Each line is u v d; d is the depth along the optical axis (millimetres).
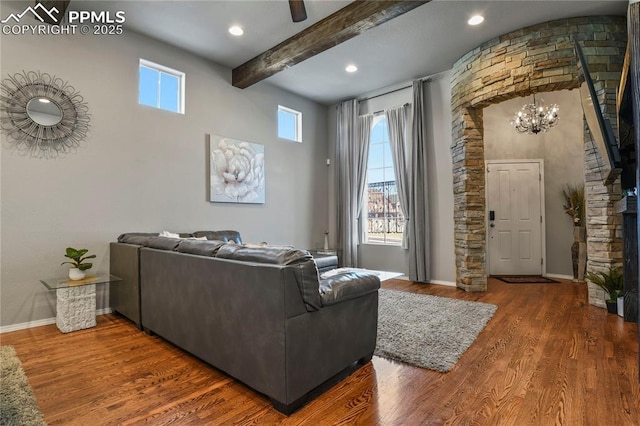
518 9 3443
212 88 4605
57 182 3289
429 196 5137
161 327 2674
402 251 5543
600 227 3582
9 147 3039
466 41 4090
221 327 2059
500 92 3982
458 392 1921
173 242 2664
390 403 1821
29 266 3123
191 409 1773
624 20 3568
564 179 5496
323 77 5156
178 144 4230
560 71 3625
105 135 3609
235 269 1941
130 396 1900
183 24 3676
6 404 1794
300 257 1797
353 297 2105
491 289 4609
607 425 1604
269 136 5402
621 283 3395
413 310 3508
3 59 3027
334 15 3467
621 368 2176
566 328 2955
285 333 1689
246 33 3865
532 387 1958
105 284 3639
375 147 6035
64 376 2135
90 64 3523
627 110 2600
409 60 4586
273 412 1747
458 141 4617
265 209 5320
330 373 1963
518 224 5723
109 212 3623
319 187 6324
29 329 3066
